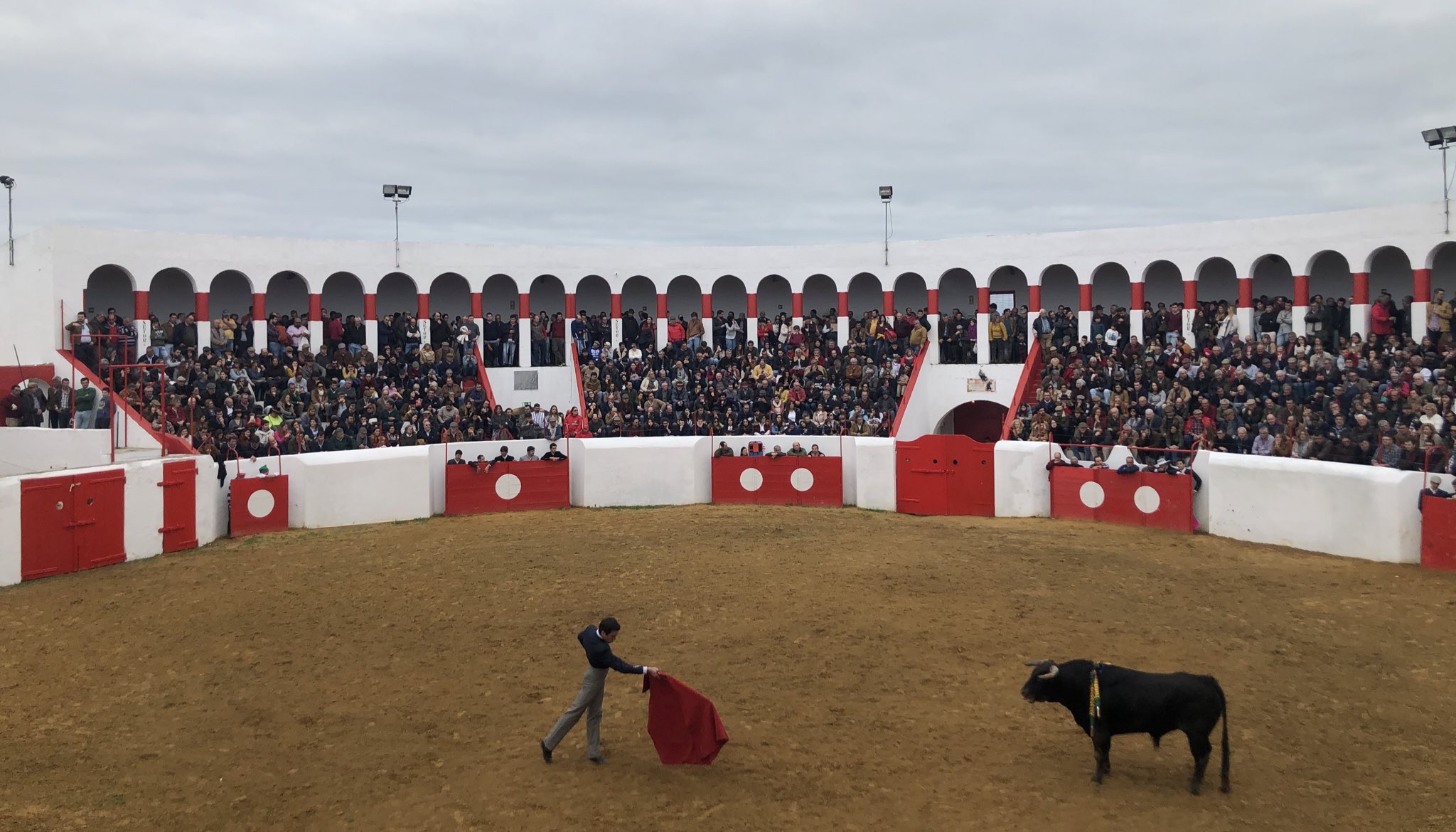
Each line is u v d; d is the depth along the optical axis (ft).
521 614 57.62
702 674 47.29
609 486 97.30
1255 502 75.20
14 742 40.19
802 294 132.26
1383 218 99.76
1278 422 85.92
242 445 91.76
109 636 53.93
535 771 37.19
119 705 44.24
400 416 105.09
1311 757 37.50
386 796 35.29
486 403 110.93
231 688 46.16
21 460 87.30
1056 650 49.96
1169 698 33.96
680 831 32.48
